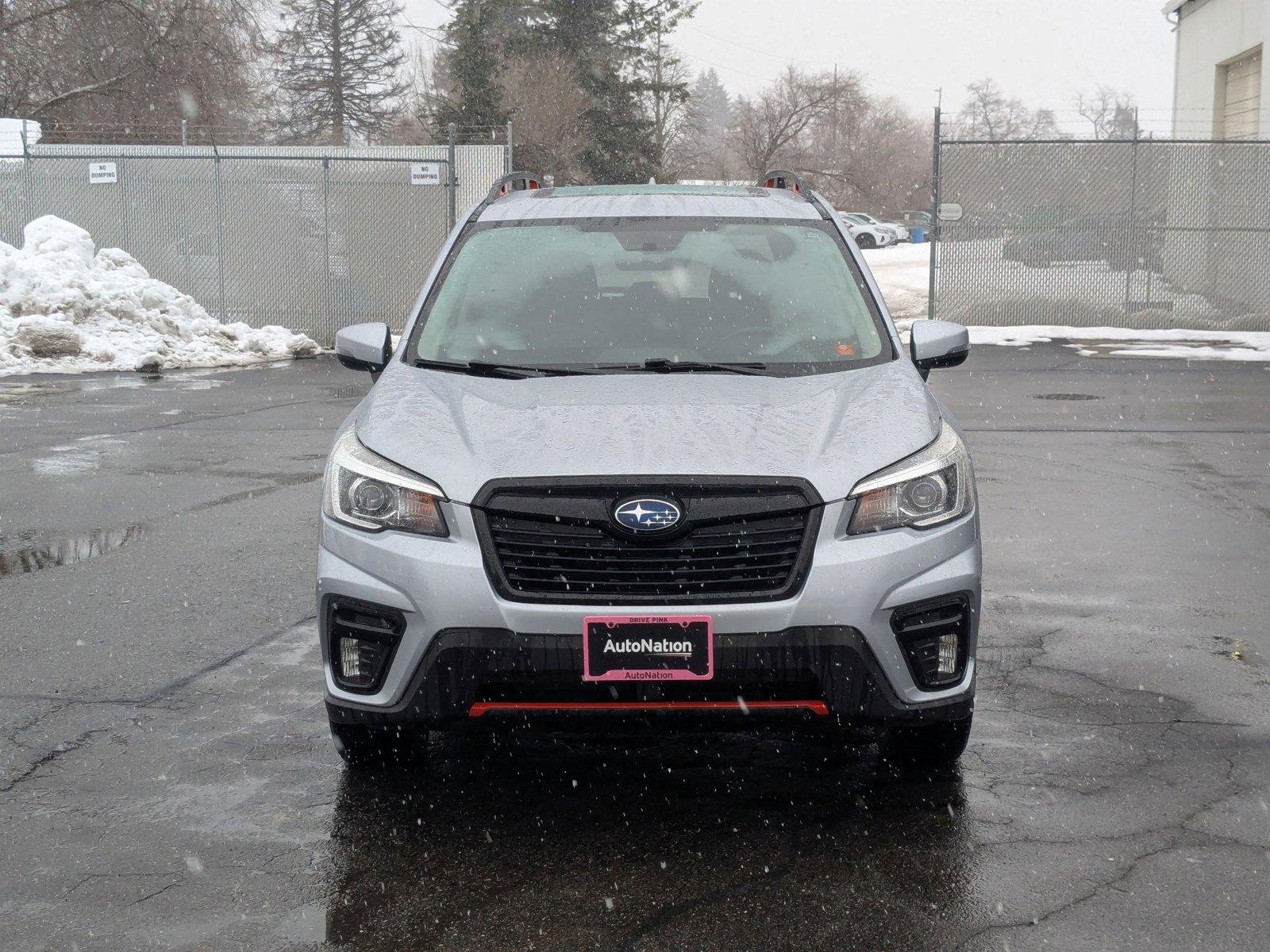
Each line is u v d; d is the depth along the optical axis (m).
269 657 5.36
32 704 4.79
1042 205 22.95
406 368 4.59
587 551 3.61
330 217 23.05
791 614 3.56
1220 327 22.20
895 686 3.67
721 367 4.48
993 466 9.98
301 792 3.98
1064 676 5.07
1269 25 24.11
